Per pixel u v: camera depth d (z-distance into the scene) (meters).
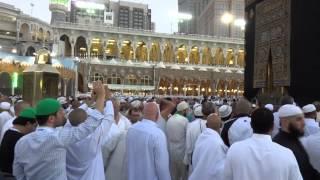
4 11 104.50
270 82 23.81
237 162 3.80
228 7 114.81
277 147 3.81
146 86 77.19
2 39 100.00
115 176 6.88
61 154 4.37
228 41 88.56
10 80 48.81
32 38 105.38
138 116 7.91
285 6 21.81
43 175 4.28
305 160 5.02
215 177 5.44
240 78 85.69
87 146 5.06
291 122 5.19
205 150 5.61
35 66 17.16
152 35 82.94
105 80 75.19
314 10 19.34
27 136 4.48
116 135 6.85
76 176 5.11
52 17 114.19
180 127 8.45
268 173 3.67
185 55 87.75
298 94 20.39
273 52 23.23
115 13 184.12
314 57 19.28
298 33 20.53
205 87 83.56
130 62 77.25
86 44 80.88
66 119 6.73
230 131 6.69
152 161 5.91
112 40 80.94
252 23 26.67
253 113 3.99
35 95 16.91
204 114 7.67
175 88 81.00
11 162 5.71
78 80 73.25
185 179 8.66
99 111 5.00
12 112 10.48
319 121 8.59
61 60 54.62
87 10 153.75
